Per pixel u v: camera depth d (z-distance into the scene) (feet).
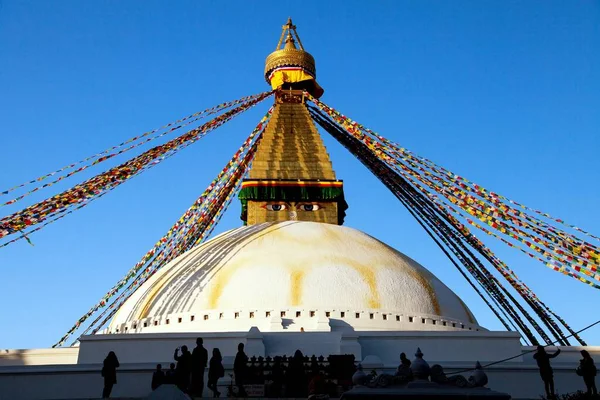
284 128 106.01
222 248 84.38
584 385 63.10
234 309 74.74
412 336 68.90
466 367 63.82
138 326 78.84
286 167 100.63
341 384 55.11
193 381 51.31
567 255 66.18
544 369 53.67
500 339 69.00
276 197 98.48
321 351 66.64
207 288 78.02
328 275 77.51
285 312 74.02
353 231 90.99
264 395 53.93
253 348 65.62
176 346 68.39
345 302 75.25
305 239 84.69
